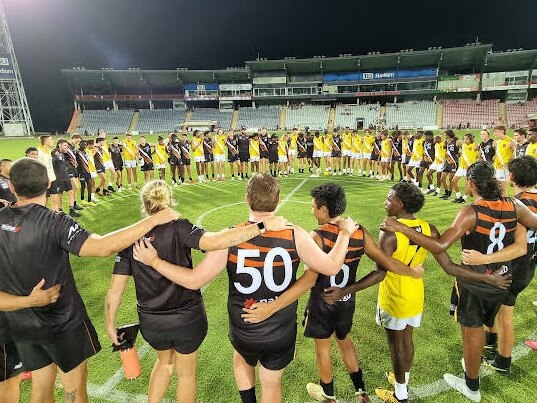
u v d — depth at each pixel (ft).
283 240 6.89
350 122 170.30
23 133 148.77
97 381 10.85
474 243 8.99
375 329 13.33
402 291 8.89
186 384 8.48
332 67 186.39
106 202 36.35
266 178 7.06
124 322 14.10
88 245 6.89
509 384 10.39
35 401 8.07
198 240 7.05
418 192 8.68
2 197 17.31
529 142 27.25
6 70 143.43
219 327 13.66
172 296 7.68
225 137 51.67
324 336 9.04
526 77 160.86
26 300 6.93
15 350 8.73
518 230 9.12
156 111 190.49
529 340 12.25
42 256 7.13
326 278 8.63
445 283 16.87
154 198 7.48
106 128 179.93
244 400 8.37
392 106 171.01
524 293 15.70
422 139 40.27
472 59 169.78
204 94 196.85
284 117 180.24
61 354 7.76
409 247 8.59
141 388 10.57
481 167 9.00
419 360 11.48
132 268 7.74
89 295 16.53
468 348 9.51
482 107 161.27
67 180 30.48
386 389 10.31
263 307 7.07
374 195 36.37
